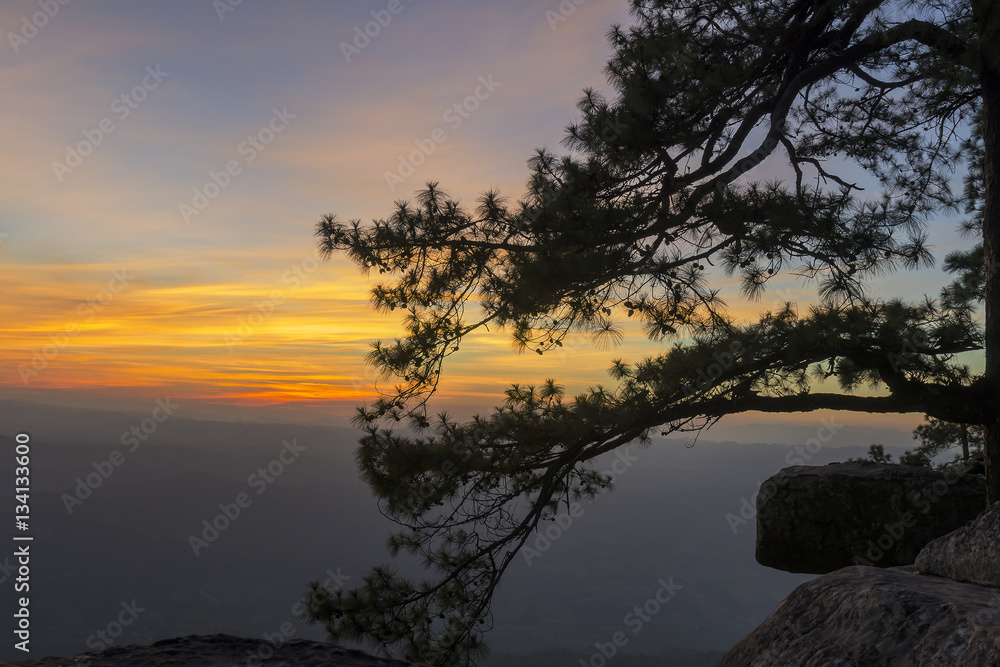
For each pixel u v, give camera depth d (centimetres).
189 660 121
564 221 758
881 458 954
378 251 843
